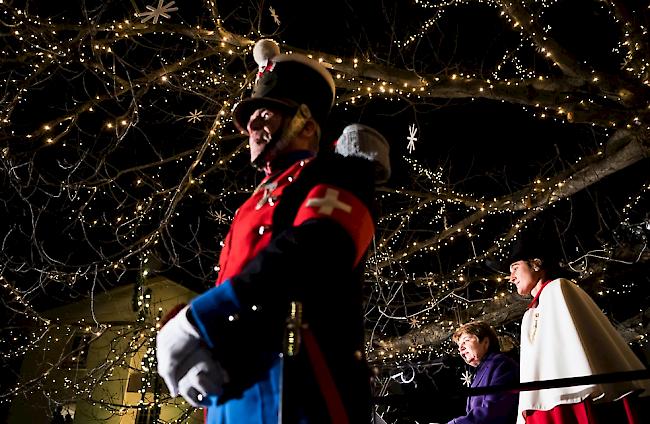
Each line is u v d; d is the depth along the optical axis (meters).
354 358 1.20
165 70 5.87
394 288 8.87
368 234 1.25
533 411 2.82
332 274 1.13
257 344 1.14
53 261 6.55
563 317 2.91
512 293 8.46
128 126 5.75
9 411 17.42
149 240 5.91
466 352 4.26
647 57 5.90
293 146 1.54
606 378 1.60
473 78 6.07
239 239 1.35
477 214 8.32
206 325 1.12
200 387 1.12
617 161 6.85
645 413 2.59
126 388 17.41
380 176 1.43
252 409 1.12
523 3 6.53
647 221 7.47
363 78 6.36
